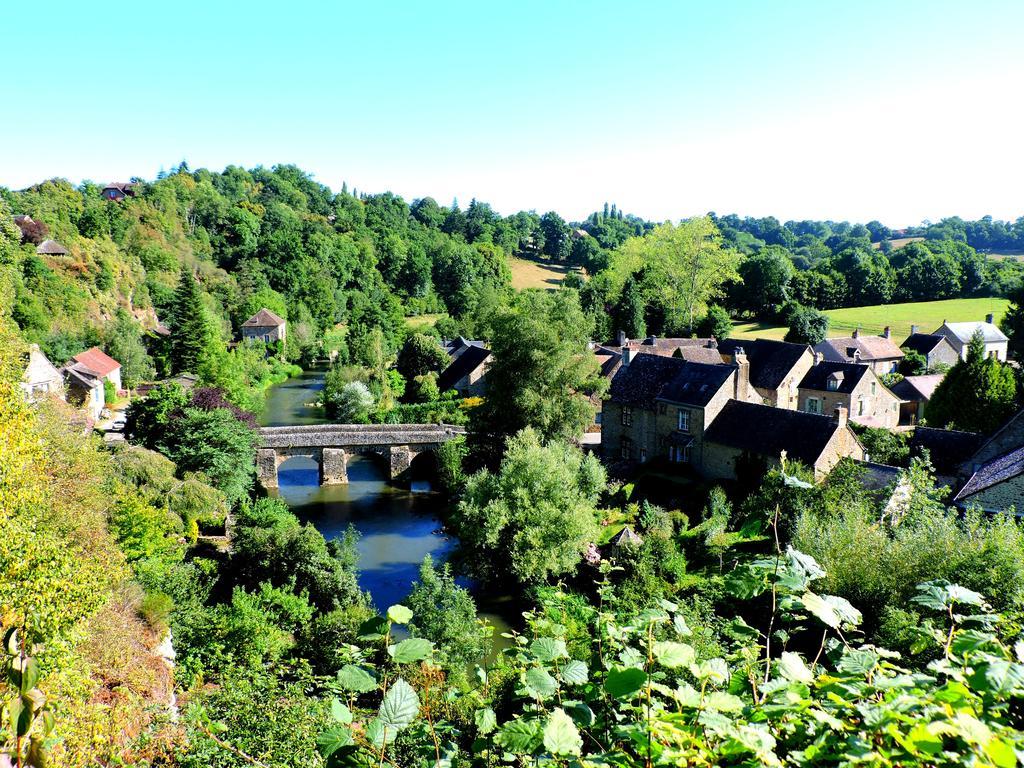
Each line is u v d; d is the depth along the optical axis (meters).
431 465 56.38
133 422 41.06
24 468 18.67
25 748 5.77
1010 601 19.14
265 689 18.92
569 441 47.31
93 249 90.12
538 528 32.97
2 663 5.91
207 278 119.31
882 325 107.25
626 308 98.69
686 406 48.06
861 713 4.50
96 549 21.08
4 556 13.12
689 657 5.48
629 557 32.25
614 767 4.92
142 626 21.12
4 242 46.69
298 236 140.62
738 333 104.94
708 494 41.88
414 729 7.37
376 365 81.94
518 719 5.57
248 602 25.89
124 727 15.17
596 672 6.44
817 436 40.72
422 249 159.38
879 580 22.97
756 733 4.46
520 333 46.81
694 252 97.69
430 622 25.31
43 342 65.25
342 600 30.16
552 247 189.88
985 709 4.39
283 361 103.94
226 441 40.81
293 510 47.81
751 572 5.95
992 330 86.69
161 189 135.00
